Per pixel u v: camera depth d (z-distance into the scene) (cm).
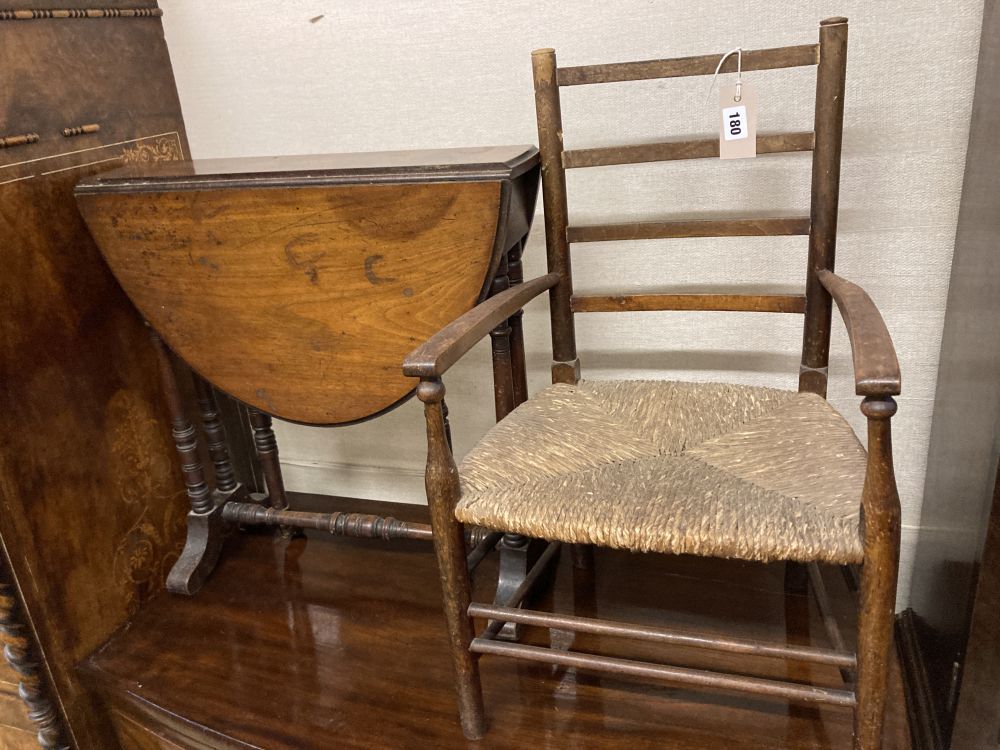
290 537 185
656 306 139
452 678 138
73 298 149
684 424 123
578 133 152
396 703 133
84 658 154
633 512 101
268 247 132
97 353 155
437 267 124
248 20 164
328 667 143
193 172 137
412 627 152
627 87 146
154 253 140
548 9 146
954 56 128
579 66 136
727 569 159
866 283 145
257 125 173
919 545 152
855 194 140
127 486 163
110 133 155
